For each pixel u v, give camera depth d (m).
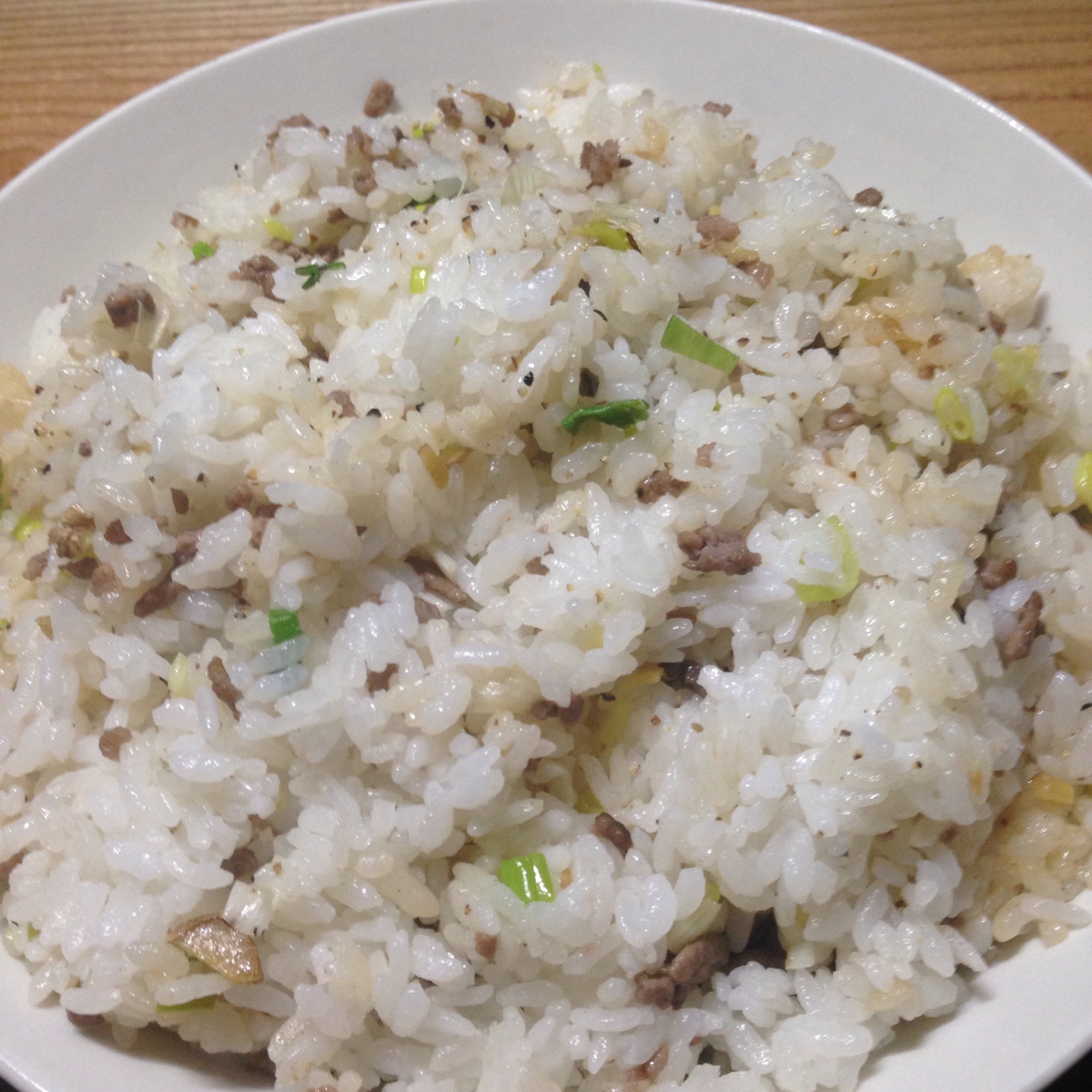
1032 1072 0.22
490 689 0.25
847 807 0.24
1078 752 0.26
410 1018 0.24
